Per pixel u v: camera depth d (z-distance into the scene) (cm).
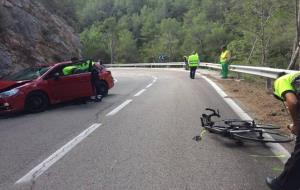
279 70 1409
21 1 2602
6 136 882
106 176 586
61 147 761
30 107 1223
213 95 1524
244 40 4338
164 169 611
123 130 896
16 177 595
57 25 3005
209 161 647
